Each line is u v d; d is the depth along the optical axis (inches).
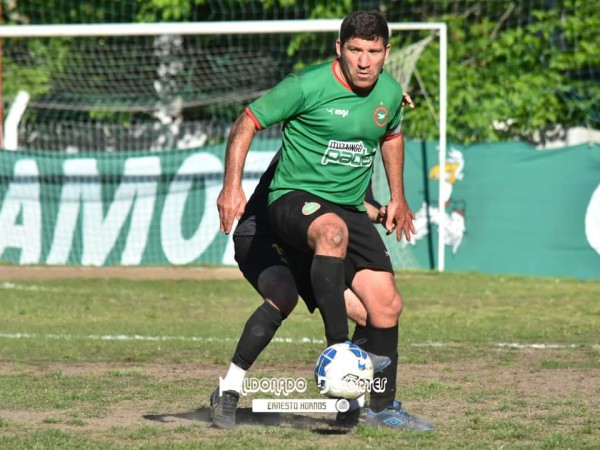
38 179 2416.3
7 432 727.7
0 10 2893.7
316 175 729.0
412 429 739.4
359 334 790.5
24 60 2977.4
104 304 1765.5
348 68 708.7
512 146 2306.8
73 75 2979.8
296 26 2198.6
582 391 937.5
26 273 2241.6
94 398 882.8
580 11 2888.8
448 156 2343.8
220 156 2383.1
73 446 671.8
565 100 2886.3
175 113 2977.4
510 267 2300.7
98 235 2406.5
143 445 673.6
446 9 2923.2
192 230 2393.0
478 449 666.2
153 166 2399.1
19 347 1246.3
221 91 2957.7
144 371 1059.3
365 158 735.7
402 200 775.7
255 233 765.9
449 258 2342.5
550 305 1740.9
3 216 2417.6
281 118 716.0
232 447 667.4
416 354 1186.6
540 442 697.6
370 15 705.6
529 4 2896.2
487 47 2881.4
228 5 2933.1
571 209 2267.5
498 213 2311.8
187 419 785.6
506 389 946.1
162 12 2970.0
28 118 2950.3
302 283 766.5
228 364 1119.0
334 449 661.9
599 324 1498.5
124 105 2935.5
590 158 2258.9
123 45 2952.8
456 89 2832.2
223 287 2034.9
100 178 2406.5
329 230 695.7
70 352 1205.7
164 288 2009.1
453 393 918.4
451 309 1681.8
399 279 2128.4
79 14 3009.4
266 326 741.9
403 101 768.3
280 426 759.1
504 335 1373.0
